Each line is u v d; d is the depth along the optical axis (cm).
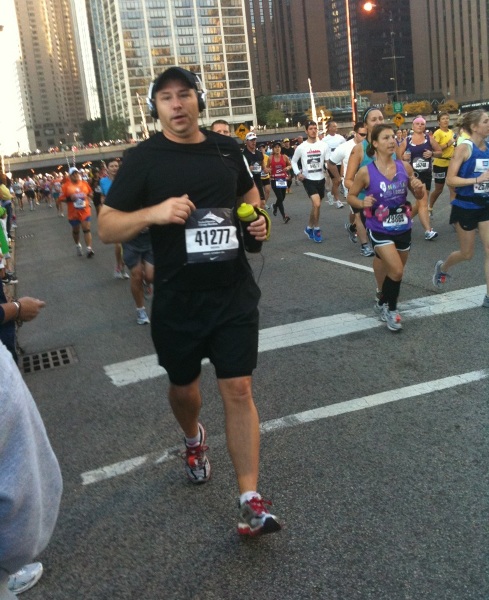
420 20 17538
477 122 591
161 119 293
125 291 938
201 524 315
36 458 141
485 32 15788
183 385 316
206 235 290
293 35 19875
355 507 314
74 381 553
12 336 351
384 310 601
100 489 360
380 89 18012
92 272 1164
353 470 350
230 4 17775
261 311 711
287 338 600
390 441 379
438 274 681
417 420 403
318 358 536
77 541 311
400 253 582
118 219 281
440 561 269
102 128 17888
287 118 14775
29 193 3775
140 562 290
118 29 17050
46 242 1847
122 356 609
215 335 297
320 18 19575
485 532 285
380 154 562
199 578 274
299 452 377
